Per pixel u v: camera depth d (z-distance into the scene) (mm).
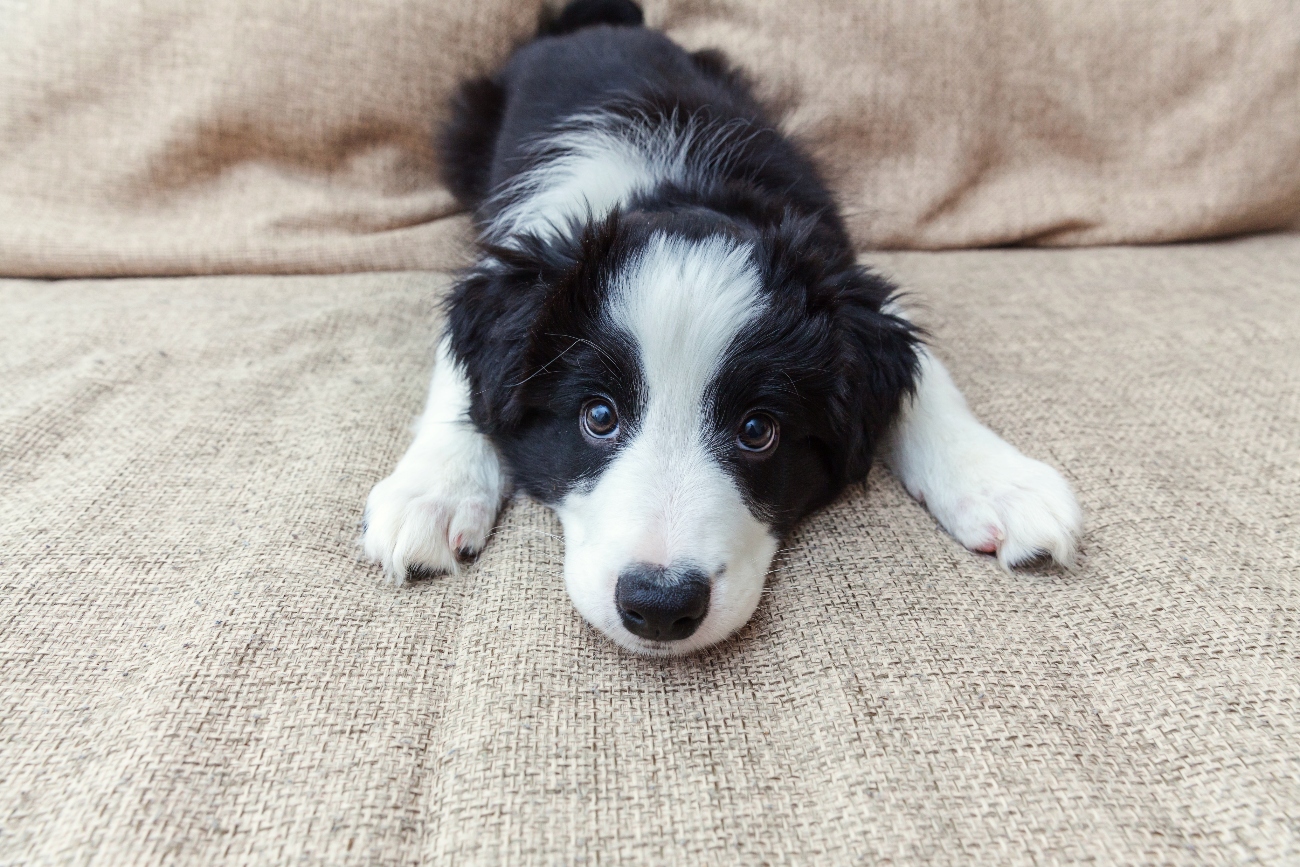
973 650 230
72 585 249
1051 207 497
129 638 234
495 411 279
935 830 190
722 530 242
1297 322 385
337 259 459
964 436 293
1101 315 403
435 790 202
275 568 252
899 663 227
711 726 217
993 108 497
